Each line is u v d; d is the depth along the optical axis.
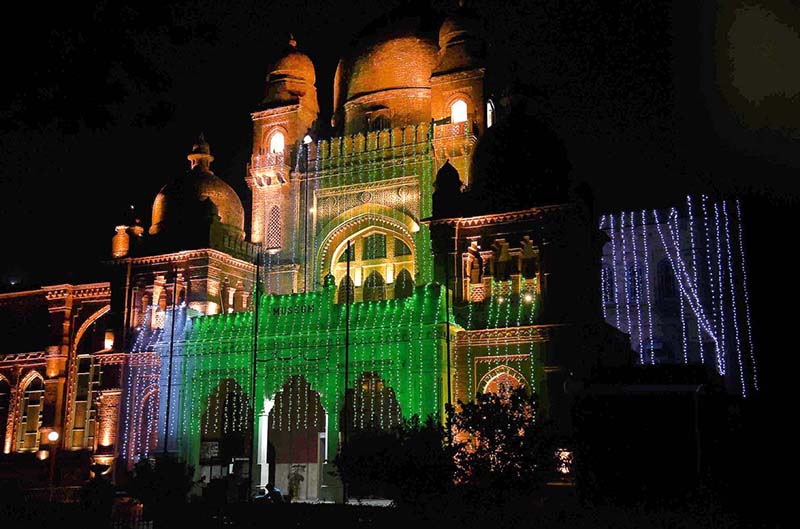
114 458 34.00
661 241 36.50
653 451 14.68
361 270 36.25
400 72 37.81
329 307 30.69
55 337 40.94
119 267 36.84
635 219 37.12
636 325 36.06
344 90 39.94
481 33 36.69
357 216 36.47
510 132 31.48
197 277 35.03
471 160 32.44
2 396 42.12
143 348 34.97
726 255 35.28
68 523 17.14
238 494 23.55
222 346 32.31
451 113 35.34
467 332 29.34
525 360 28.48
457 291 30.22
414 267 34.84
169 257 35.75
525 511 13.07
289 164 38.06
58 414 39.81
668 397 14.96
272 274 37.12
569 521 12.20
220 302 35.66
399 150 36.09
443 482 14.59
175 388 32.84
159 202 38.00
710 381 15.84
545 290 28.73
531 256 29.89
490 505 13.66
